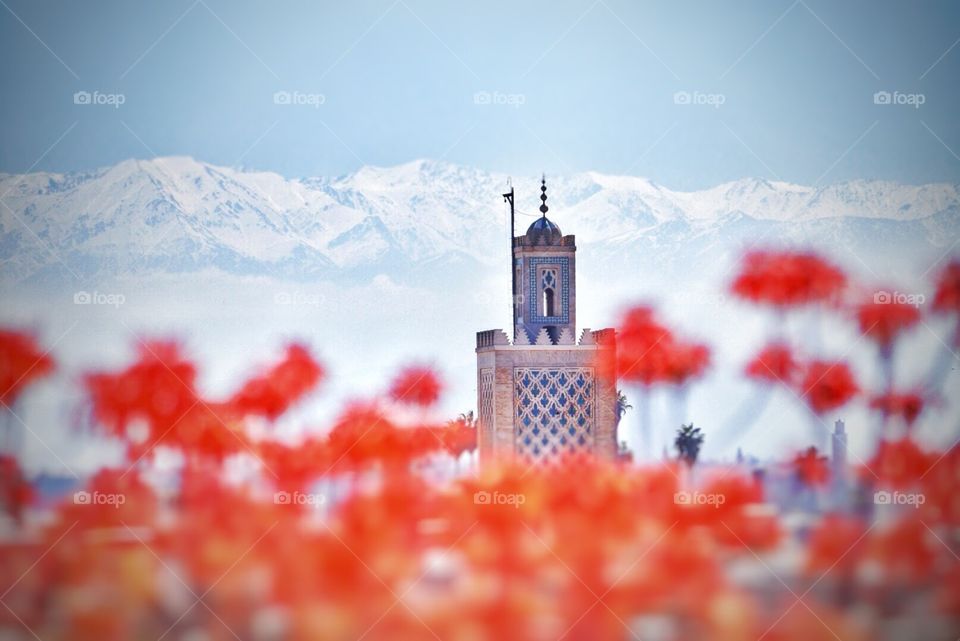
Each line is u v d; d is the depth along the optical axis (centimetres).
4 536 7356
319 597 6881
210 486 7800
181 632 6838
